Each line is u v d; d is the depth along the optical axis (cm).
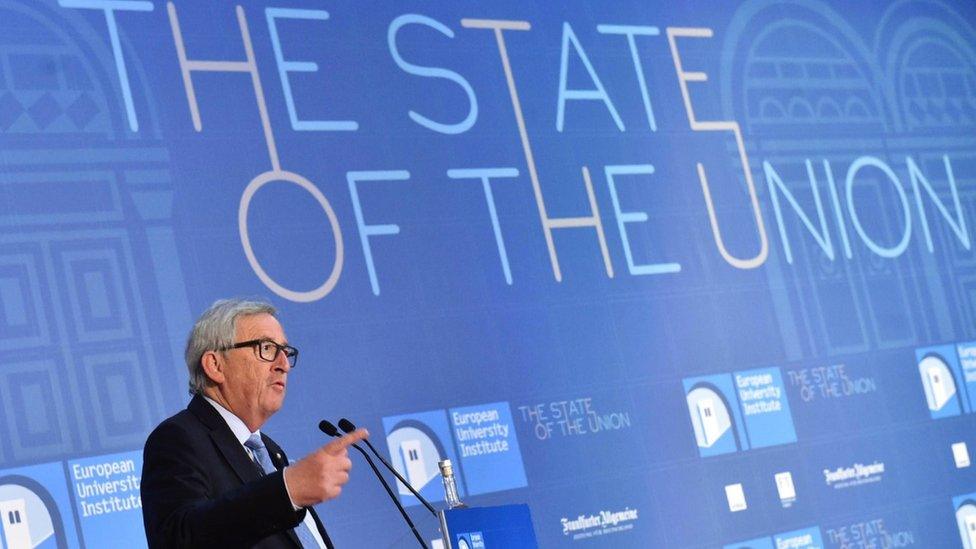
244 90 589
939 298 767
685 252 691
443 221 626
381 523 569
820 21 779
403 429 587
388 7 641
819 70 769
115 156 550
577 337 645
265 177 584
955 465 740
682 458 656
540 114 670
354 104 618
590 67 693
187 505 305
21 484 497
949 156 800
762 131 738
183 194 561
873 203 762
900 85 796
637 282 671
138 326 537
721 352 685
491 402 612
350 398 579
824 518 688
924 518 719
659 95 711
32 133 534
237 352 340
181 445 322
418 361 600
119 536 511
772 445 685
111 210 543
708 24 740
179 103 571
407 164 624
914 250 768
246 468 329
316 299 582
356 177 608
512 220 645
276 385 343
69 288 527
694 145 713
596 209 671
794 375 704
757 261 712
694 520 649
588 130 682
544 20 687
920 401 741
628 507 632
